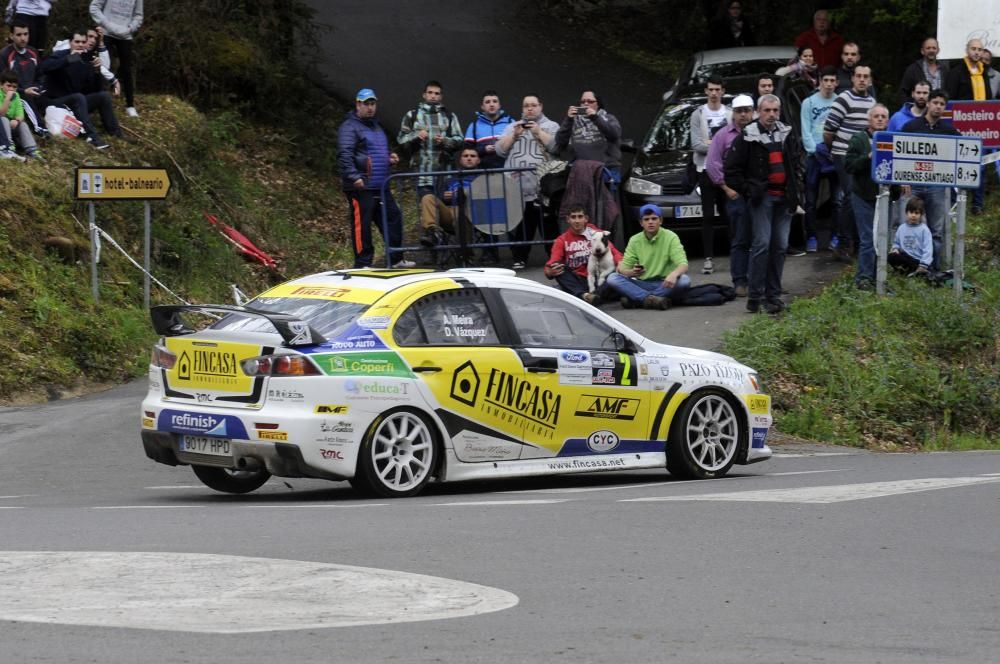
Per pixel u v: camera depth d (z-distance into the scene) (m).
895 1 47.28
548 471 20.03
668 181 38.12
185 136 42.03
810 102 38.16
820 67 43.91
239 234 40.81
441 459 19.27
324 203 47.38
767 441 27.00
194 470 20.05
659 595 12.46
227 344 18.56
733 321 32.38
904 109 35.59
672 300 33.97
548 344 20.25
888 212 33.94
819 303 33.22
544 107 57.81
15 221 32.84
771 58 44.66
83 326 31.00
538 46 66.44
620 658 10.41
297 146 49.59
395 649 10.53
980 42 38.41
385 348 18.80
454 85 59.06
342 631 11.00
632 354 20.92
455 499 18.70
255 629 11.02
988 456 25.08
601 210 35.59
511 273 20.47
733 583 12.98
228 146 46.94
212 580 12.70
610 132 36.16
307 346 18.31
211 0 49.28
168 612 11.52
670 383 21.09
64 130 37.34
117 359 31.00
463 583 12.77
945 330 32.06
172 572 13.02
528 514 16.69
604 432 20.55
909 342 31.80
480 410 19.45
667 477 22.12
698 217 37.84
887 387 29.64
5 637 10.73
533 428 19.94
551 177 36.81
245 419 18.14
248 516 16.73
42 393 28.59
